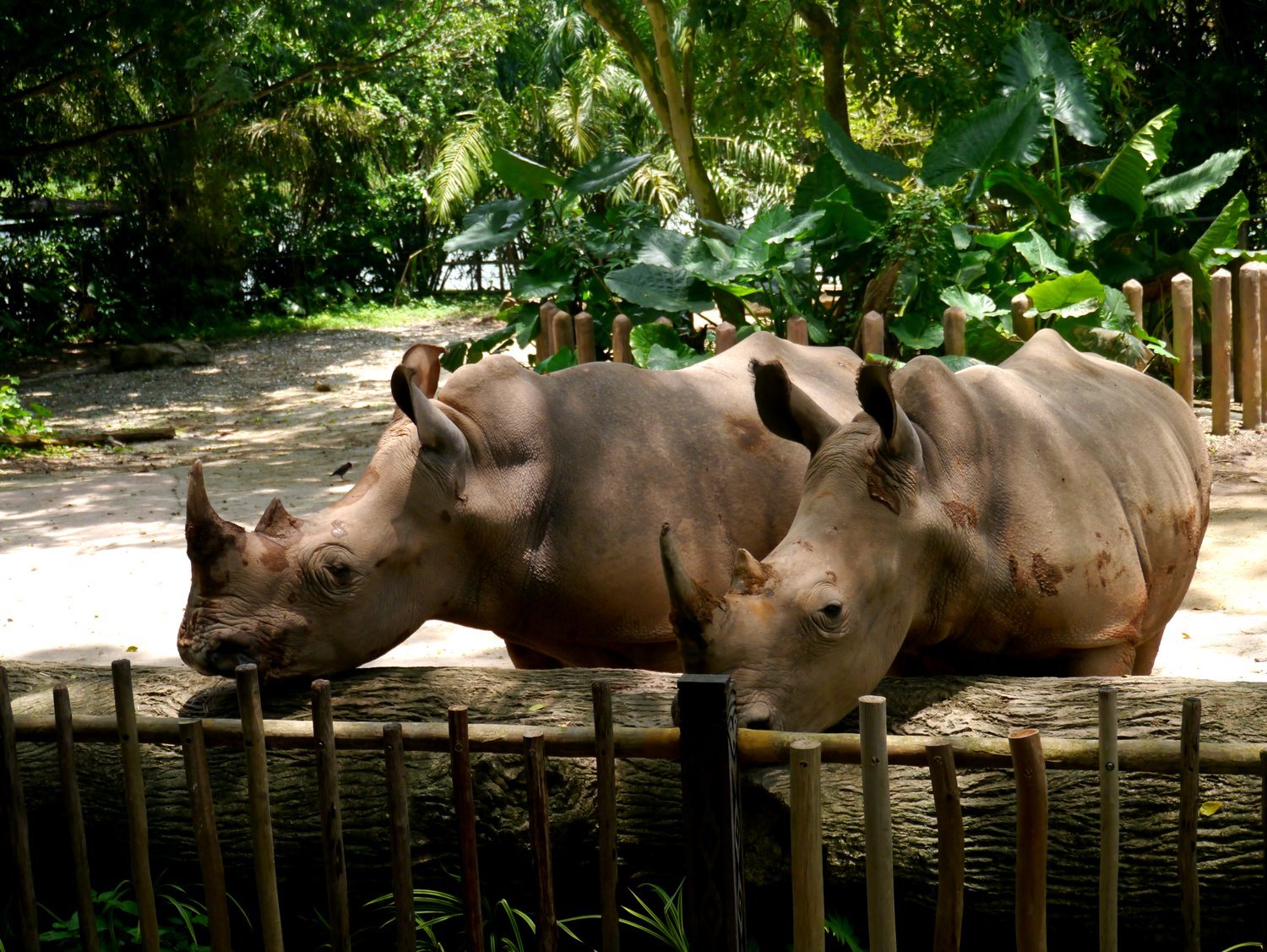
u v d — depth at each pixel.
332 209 32.34
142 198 27.53
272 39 25.11
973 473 4.02
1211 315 11.04
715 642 3.34
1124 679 3.62
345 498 4.21
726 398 4.89
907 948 3.46
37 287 25.97
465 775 3.16
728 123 18.41
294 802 3.80
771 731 3.17
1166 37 15.23
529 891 3.70
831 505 3.68
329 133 28.81
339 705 3.95
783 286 10.09
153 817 3.89
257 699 3.25
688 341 10.62
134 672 4.26
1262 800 3.01
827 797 3.42
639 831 3.58
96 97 23.19
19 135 22.67
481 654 6.63
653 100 16.05
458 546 4.27
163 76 22.83
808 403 3.91
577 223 11.23
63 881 4.07
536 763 3.12
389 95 29.88
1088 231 11.17
